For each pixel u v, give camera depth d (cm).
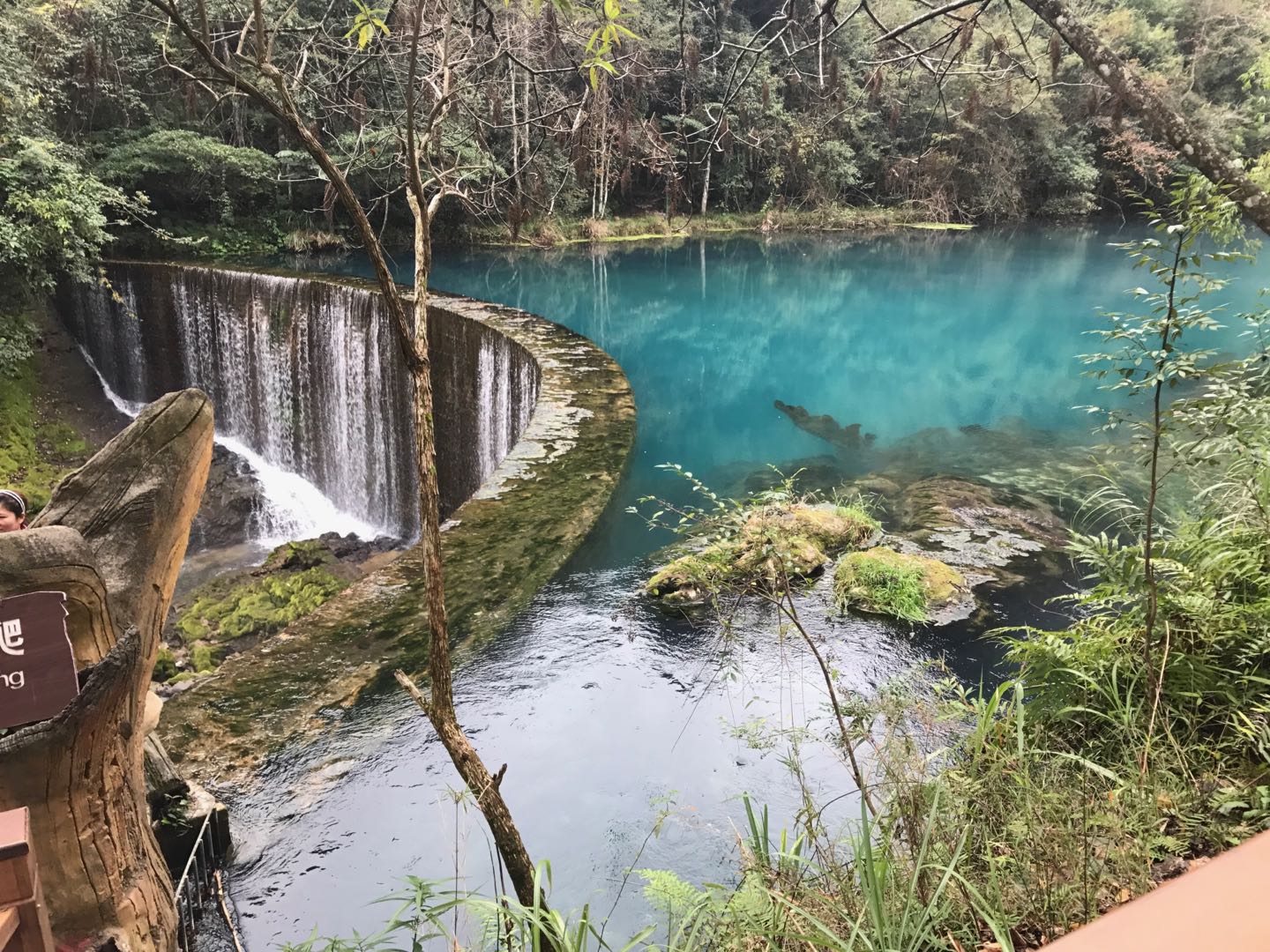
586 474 718
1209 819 239
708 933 237
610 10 208
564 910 338
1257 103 1130
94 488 199
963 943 212
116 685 178
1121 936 32
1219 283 243
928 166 2991
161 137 1756
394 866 348
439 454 1203
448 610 519
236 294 1337
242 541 1170
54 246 1202
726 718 448
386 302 194
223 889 332
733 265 2477
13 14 1212
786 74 558
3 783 174
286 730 415
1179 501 724
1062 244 2895
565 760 420
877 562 584
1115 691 296
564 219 2789
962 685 483
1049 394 1307
